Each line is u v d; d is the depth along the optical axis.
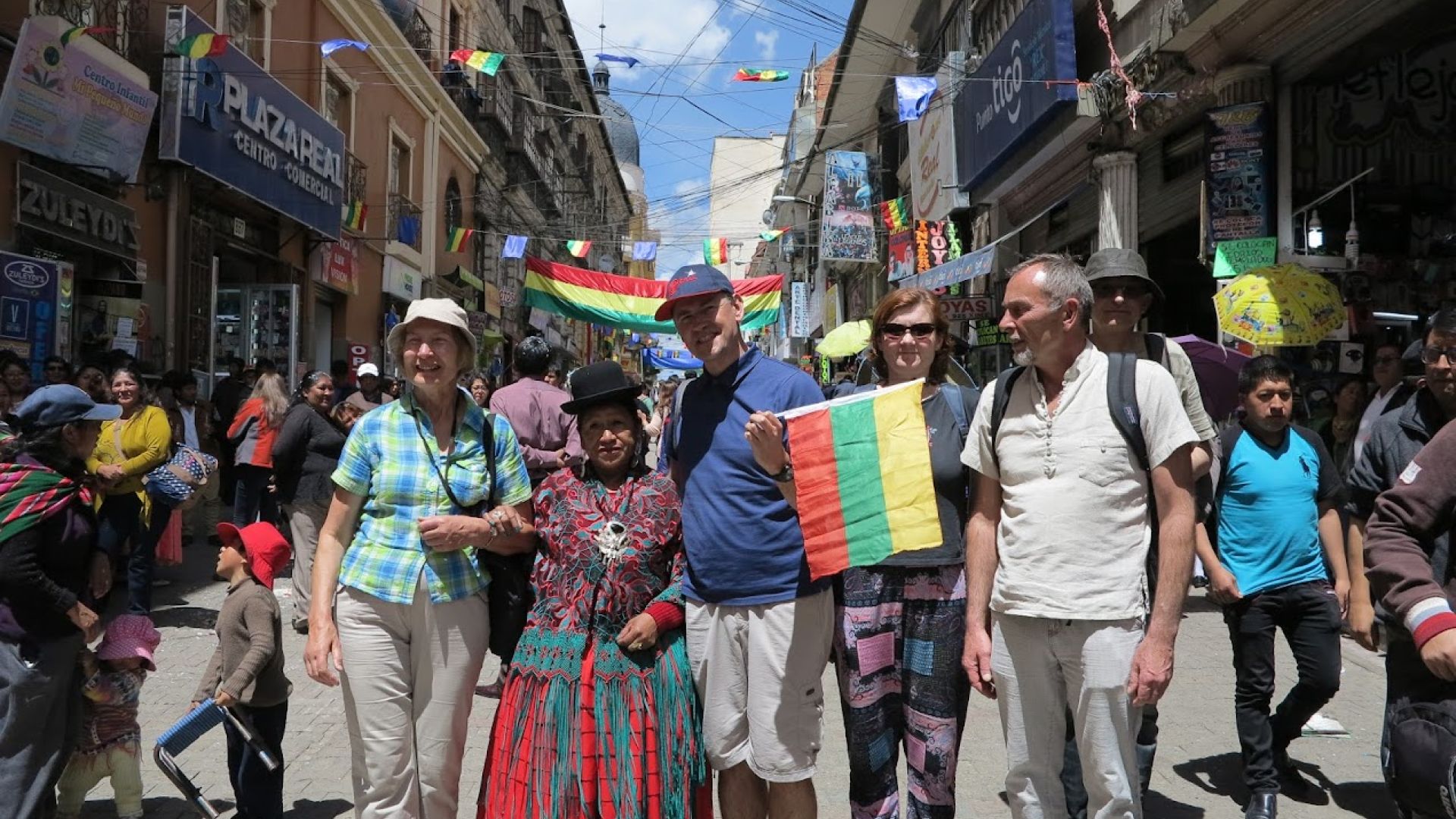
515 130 29.55
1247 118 8.60
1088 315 2.91
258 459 8.59
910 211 19.48
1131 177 10.93
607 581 3.24
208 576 9.27
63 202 9.62
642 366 56.16
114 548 6.86
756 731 3.13
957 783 4.55
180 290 12.03
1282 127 8.64
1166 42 9.33
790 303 40.31
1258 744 4.13
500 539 3.37
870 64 22.25
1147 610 2.89
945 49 17.25
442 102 22.33
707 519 3.21
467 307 25.47
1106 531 2.84
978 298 14.99
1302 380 8.81
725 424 3.24
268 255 14.79
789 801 3.20
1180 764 4.84
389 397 13.66
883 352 3.62
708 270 3.27
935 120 16.83
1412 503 2.52
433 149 22.06
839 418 3.04
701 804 3.28
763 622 3.14
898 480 2.98
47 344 8.94
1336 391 8.66
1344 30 7.75
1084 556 2.83
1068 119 11.23
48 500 3.51
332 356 17.44
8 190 9.03
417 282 21.19
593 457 3.39
